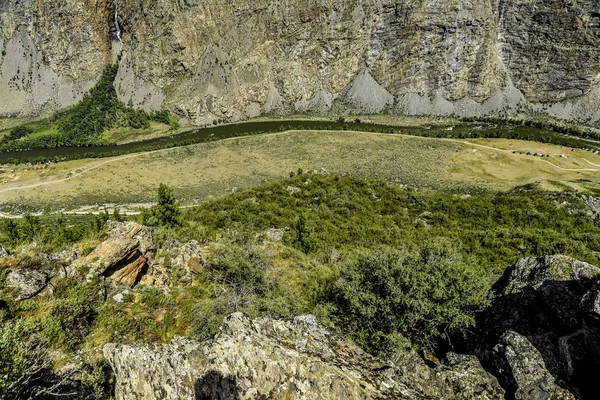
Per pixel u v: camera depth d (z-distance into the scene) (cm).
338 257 3469
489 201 6719
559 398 1063
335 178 8194
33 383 998
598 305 1009
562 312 1329
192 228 3831
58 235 2136
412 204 6681
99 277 1592
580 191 7731
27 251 1653
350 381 827
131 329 1444
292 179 8300
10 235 4088
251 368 889
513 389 1149
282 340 1000
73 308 1333
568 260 1542
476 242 3978
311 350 982
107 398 1069
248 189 8188
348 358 995
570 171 10256
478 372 1161
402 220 5716
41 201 9669
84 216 8462
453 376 1119
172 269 2081
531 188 8225
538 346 1200
